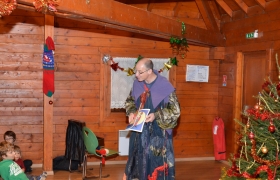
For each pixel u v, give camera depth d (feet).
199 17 21.67
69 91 19.86
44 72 17.88
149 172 12.05
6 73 19.04
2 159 12.80
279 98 9.89
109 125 20.39
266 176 9.51
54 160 19.13
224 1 20.34
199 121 21.84
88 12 11.79
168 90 11.98
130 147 12.50
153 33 16.57
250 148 10.02
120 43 20.40
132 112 12.51
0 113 19.07
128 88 20.44
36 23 19.17
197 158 21.75
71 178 17.54
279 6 16.97
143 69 11.92
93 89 20.15
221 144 21.06
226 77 21.21
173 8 21.15
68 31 19.71
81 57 19.94
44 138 18.13
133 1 20.18
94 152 16.26
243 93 20.02
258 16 18.40
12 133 16.29
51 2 10.17
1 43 18.90
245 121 19.51
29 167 18.56
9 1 9.37
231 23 20.67
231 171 9.93
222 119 21.56
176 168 19.69
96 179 17.30
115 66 19.81
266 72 17.65
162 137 12.10
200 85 21.80
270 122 9.32
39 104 19.42
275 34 17.19
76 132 17.98
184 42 18.31
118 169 19.34
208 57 21.84
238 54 20.03
